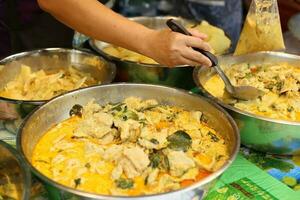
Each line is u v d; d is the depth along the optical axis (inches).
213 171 43.2
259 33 69.7
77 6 54.8
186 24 83.0
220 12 110.3
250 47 71.2
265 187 48.9
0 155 43.5
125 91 56.7
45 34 88.1
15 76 67.4
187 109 55.5
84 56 69.6
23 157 41.0
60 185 37.5
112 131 50.1
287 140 51.2
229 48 76.6
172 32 51.8
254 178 50.3
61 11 56.4
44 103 51.3
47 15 85.9
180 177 43.4
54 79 66.2
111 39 55.0
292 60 70.3
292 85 62.7
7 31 87.0
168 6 127.6
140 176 43.7
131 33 53.6
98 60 67.5
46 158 47.3
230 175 50.6
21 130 45.6
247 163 53.0
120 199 35.9
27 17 85.9
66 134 51.4
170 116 54.3
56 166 45.4
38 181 45.5
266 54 70.9
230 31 109.9
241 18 112.9
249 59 70.6
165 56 52.2
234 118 52.6
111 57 66.7
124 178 43.4
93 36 56.4
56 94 63.4
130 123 49.6
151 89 56.6
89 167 45.1
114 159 45.6
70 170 44.6
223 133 50.6
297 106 59.3
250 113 50.9
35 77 67.2
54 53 69.8
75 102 54.6
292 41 79.6
